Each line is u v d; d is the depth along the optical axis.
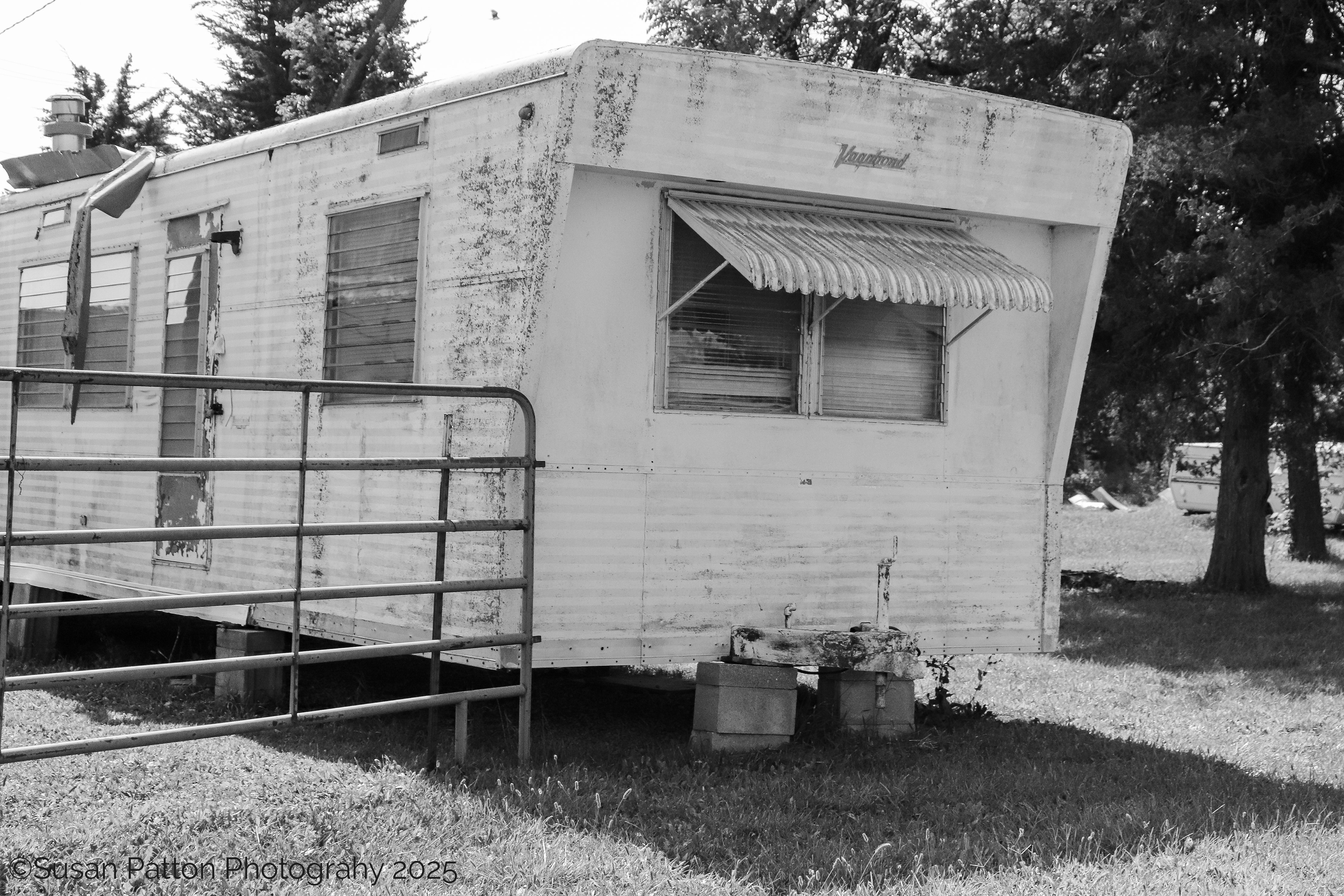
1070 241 7.82
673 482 6.80
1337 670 10.95
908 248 7.00
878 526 7.33
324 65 30.89
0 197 10.53
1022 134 7.43
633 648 6.69
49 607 4.79
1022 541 7.78
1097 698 9.47
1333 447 20.92
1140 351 16.30
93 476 9.23
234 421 8.06
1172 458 21.03
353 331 7.32
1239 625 13.83
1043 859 5.22
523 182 6.37
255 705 7.76
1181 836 5.61
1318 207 14.27
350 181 7.36
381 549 7.06
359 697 8.20
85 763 6.01
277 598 5.35
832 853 5.12
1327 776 7.04
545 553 6.49
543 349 6.35
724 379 6.96
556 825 5.30
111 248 9.23
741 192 6.97
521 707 6.30
